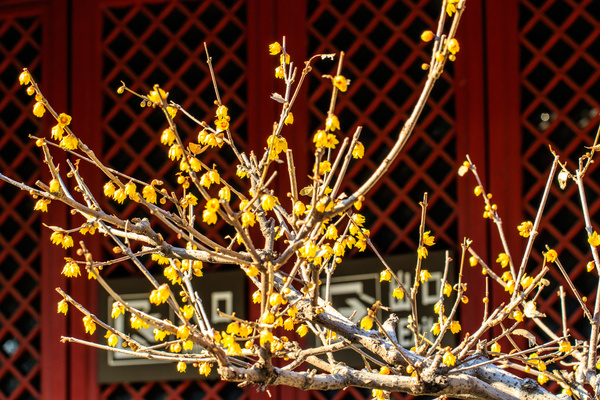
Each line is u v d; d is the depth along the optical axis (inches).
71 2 235.8
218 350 74.7
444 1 71.7
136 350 81.0
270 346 76.3
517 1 202.2
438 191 199.5
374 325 184.1
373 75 222.2
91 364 217.0
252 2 220.7
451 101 211.8
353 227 90.9
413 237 211.2
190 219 90.1
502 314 83.8
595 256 95.0
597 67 190.9
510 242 192.9
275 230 84.9
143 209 223.9
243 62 228.8
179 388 210.4
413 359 92.0
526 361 88.0
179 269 90.7
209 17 235.9
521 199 194.2
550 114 204.1
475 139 199.2
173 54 235.8
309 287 79.2
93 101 228.7
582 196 97.0
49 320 221.6
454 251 194.7
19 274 227.5
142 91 228.2
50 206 225.9
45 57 233.9
